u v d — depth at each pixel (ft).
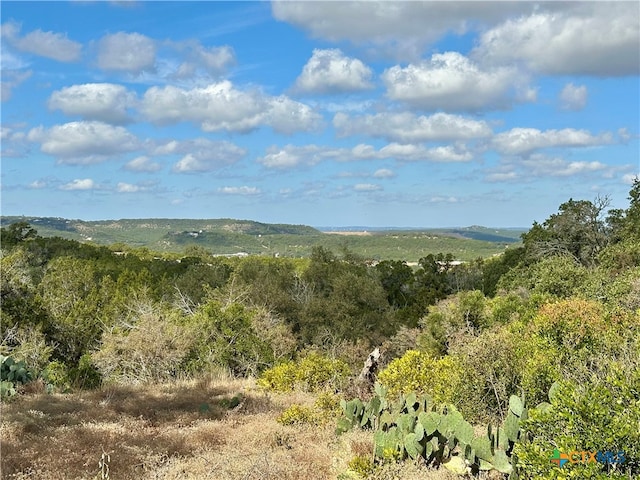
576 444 13.62
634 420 13.84
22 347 63.98
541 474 14.26
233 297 88.99
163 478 19.11
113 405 30.45
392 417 24.35
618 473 13.15
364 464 19.08
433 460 19.58
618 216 100.94
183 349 53.36
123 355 51.70
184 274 138.21
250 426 26.16
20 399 30.53
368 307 132.36
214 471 19.74
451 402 27.89
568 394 14.70
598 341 28.55
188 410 30.55
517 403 19.16
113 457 20.51
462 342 35.19
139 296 86.74
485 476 18.53
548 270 67.56
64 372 58.70
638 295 48.21
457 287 160.66
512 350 28.32
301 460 21.36
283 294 119.65
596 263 96.48
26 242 163.02
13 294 75.25
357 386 34.71
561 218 103.09
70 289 103.71
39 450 20.80
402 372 33.27
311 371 37.29
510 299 65.36
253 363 58.90
